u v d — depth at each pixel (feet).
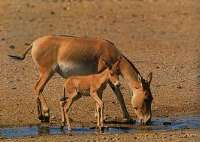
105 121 149.59
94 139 131.95
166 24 276.41
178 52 229.04
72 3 304.91
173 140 130.31
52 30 261.65
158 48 235.20
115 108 160.97
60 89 176.55
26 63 207.72
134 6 304.71
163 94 174.50
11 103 164.35
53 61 154.71
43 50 154.40
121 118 152.46
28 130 142.41
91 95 143.13
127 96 171.53
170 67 205.98
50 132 140.36
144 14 291.99
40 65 155.02
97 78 142.72
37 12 288.71
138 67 205.46
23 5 298.97
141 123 147.64
